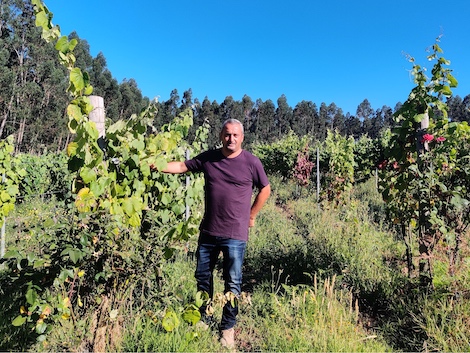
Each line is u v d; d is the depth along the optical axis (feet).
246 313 11.01
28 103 144.66
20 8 157.89
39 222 8.81
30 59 159.22
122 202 8.75
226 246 9.29
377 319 11.23
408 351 9.20
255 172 9.43
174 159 12.87
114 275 8.08
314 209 28.43
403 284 11.82
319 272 13.19
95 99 8.84
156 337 8.28
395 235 18.07
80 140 7.43
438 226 10.80
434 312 9.73
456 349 8.46
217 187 9.31
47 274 7.21
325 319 10.08
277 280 13.80
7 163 18.11
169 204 11.59
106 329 7.88
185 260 14.90
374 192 34.94
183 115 13.46
